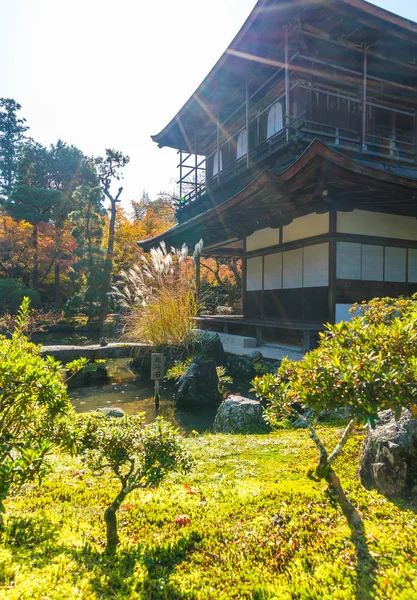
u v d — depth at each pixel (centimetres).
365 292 676
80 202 1648
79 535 150
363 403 130
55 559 130
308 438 288
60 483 201
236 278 1639
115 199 1909
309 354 163
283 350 697
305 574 128
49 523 157
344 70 749
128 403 505
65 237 1767
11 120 3055
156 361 487
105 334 1297
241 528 158
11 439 150
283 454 255
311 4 660
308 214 714
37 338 1187
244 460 246
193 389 482
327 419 344
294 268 764
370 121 846
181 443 163
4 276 1753
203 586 124
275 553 141
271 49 808
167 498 189
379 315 317
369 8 679
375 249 690
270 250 837
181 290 711
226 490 198
